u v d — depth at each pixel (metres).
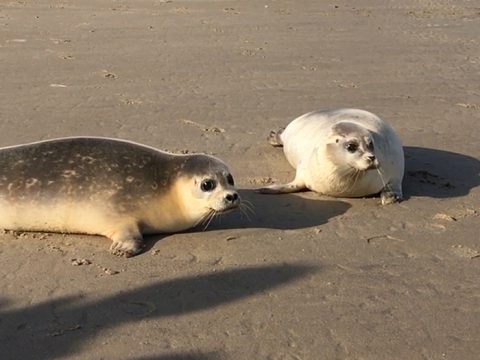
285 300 3.21
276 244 3.55
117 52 6.40
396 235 3.65
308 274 3.36
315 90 5.54
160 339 3.02
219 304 3.18
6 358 2.93
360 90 5.57
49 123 4.75
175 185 3.57
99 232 3.55
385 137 4.00
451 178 4.20
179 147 4.46
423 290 3.28
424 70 6.20
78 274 3.32
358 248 3.54
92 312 3.13
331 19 8.26
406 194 4.02
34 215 3.53
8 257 3.42
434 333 3.06
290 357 2.96
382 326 3.09
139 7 8.59
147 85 5.51
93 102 5.13
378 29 7.82
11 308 3.14
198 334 3.04
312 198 3.95
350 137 3.84
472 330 3.08
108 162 3.56
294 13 8.52
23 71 5.69
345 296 3.24
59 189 3.52
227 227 3.67
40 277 3.30
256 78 5.75
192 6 8.72
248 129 4.77
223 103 5.21
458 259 3.48
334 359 2.95
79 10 8.31
